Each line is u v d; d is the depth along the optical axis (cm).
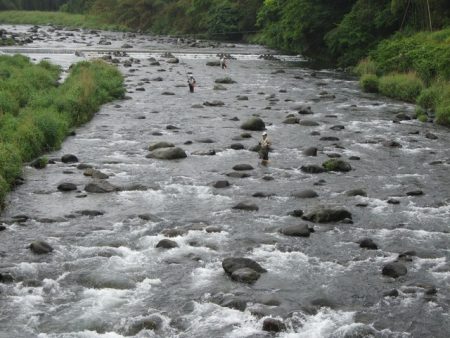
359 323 1291
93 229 1823
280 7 8519
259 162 2644
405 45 5288
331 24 7275
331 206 1988
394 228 1877
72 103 3372
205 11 11100
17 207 2000
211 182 2330
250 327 1280
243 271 1508
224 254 1653
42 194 2141
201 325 1289
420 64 4700
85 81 3891
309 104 4141
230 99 4259
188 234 1784
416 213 2019
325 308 1364
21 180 2270
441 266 1598
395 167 2611
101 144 2905
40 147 2692
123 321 1296
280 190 2245
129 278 1497
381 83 4684
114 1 14038
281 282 1489
